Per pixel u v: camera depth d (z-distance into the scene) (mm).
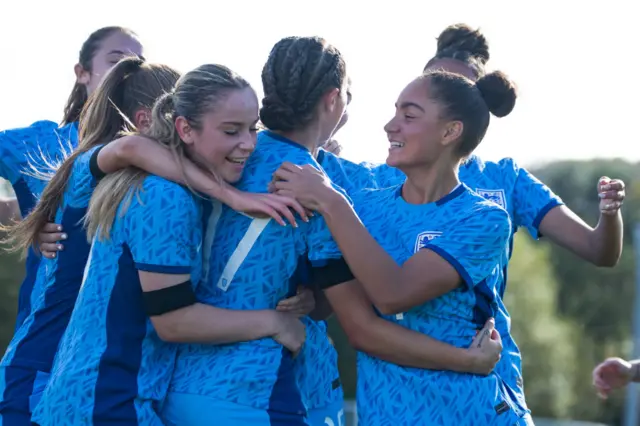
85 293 3572
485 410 3621
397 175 4301
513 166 4418
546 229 4352
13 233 4031
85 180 3719
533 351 31047
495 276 3762
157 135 3566
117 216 3518
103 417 3434
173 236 3424
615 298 40094
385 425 3633
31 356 3893
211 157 3500
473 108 3678
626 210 41312
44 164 4656
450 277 3541
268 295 3572
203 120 3461
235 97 3457
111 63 5090
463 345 3662
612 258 4301
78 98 5176
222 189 3502
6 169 4703
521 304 31375
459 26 4684
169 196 3445
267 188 3582
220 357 3527
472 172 4391
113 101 3945
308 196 3521
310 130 3658
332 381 3859
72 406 3473
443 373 3631
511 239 4430
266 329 3518
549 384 31125
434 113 3641
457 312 3648
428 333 3648
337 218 3506
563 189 50562
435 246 3555
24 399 3818
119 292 3502
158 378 3520
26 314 4254
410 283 3516
